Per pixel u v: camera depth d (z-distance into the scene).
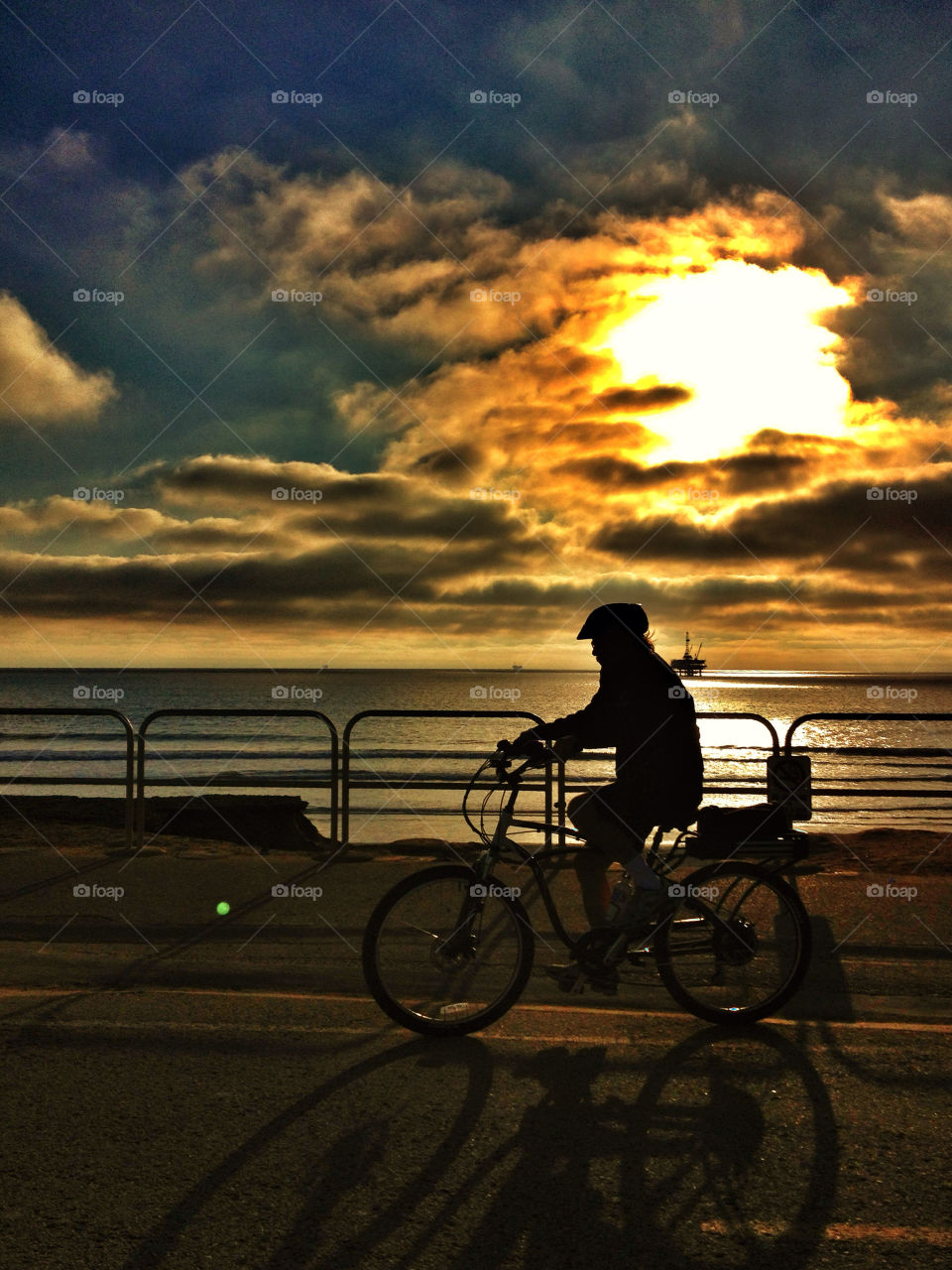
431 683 190.50
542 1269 2.98
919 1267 3.00
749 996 5.23
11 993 5.63
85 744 46.91
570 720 5.19
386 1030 5.04
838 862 9.27
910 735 60.72
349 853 9.54
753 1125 3.95
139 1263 2.99
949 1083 4.38
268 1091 4.25
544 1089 4.29
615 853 5.12
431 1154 3.69
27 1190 3.42
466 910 5.14
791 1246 3.11
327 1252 3.06
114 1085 4.31
